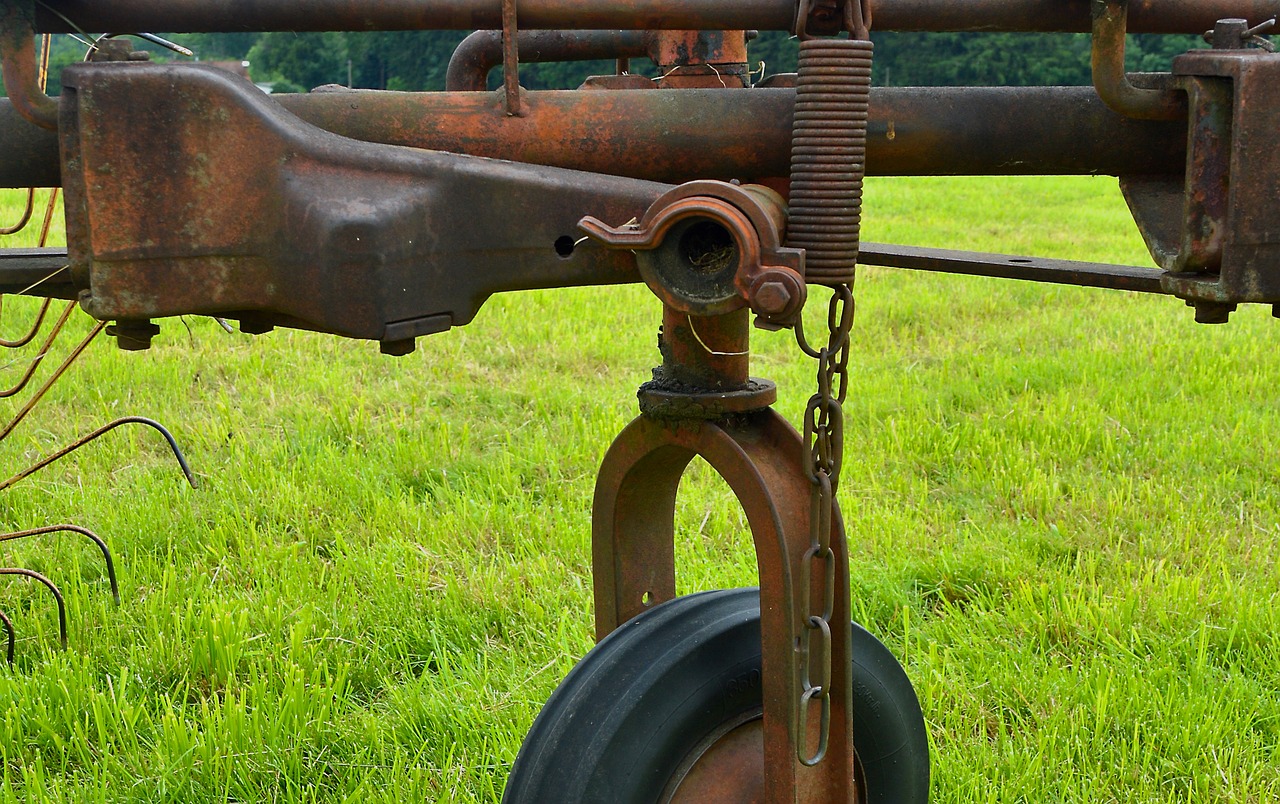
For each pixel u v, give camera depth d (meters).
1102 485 5.47
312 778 3.35
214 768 3.31
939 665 3.87
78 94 1.70
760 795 2.19
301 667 3.85
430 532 4.85
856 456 5.87
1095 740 3.43
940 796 3.21
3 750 3.38
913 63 41.38
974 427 6.20
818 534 1.92
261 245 1.79
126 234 1.74
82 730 3.53
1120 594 4.29
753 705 2.23
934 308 9.74
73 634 4.07
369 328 1.78
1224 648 4.00
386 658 4.00
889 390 7.05
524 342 8.37
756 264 1.69
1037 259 2.43
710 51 2.55
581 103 2.04
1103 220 15.95
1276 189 1.88
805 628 1.96
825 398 1.86
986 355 7.94
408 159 1.84
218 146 1.76
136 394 6.89
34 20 1.81
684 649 2.15
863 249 2.59
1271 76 1.84
